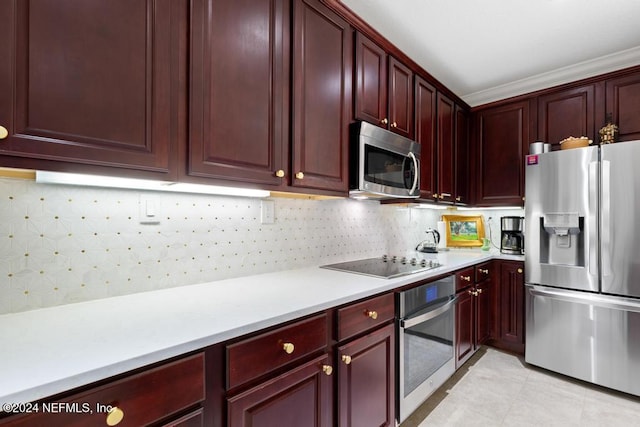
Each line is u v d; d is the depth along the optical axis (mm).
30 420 562
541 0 1651
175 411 747
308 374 1082
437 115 2438
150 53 924
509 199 2729
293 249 1780
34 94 732
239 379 876
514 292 2539
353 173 1646
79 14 796
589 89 2354
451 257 2492
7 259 931
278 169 1291
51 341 745
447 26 1881
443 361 1927
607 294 2006
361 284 1410
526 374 2242
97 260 1099
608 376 1989
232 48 1133
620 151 1942
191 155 1018
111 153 848
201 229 1382
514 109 2725
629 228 1915
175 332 809
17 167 715
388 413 1483
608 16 1772
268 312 987
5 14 699
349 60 1642
